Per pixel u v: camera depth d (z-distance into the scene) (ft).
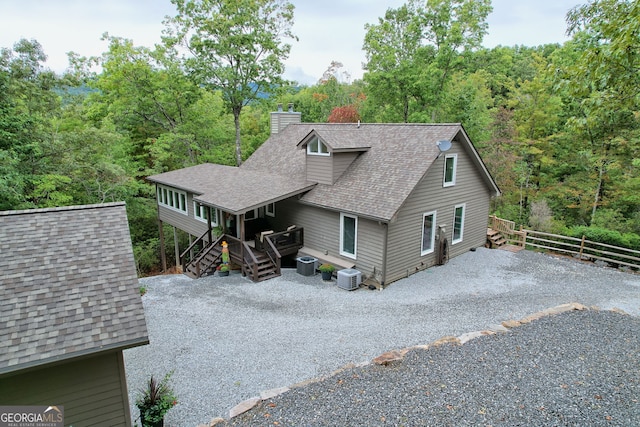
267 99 93.76
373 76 92.73
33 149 54.13
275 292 43.01
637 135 64.69
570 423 18.07
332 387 22.58
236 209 45.75
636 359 24.22
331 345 30.01
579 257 54.85
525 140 80.23
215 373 26.71
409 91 92.48
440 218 50.11
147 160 92.94
